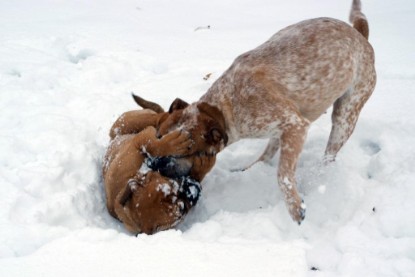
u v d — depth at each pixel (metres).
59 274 3.06
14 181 4.34
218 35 8.81
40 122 5.35
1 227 3.61
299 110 4.36
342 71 4.32
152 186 3.98
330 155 4.59
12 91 6.23
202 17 10.39
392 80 6.32
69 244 3.34
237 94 4.28
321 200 4.07
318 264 3.27
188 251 3.25
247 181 4.60
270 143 4.88
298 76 4.23
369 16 9.77
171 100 6.12
